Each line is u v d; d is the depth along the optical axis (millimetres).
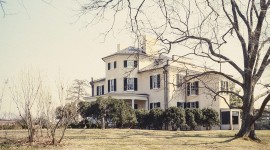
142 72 44750
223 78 40281
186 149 16484
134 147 16078
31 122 15625
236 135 23125
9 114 19297
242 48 23312
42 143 15531
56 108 16484
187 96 42156
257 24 20891
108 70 47375
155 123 35062
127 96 41969
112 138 19531
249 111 22875
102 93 50688
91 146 15594
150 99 43062
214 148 17531
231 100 42906
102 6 8766
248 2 21766
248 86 23000
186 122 35125
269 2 19453
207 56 19250
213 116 36656
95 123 33625
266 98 21422
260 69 23000
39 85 16359
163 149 16031
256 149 18578
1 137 17062
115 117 33594
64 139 17750
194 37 16281
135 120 35031
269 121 41281
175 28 15461
